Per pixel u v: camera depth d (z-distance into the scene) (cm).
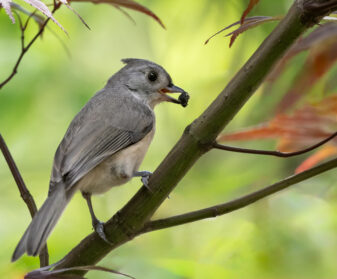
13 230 1146
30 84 1159
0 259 1034
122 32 1221
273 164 1147
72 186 718
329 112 694
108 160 789
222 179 1152
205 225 1106
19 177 645
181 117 1270
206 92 1238
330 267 1008
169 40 1216
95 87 1198
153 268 965
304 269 1009
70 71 1191
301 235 1041
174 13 1197
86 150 763
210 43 1199
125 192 1261
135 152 817
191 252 1049
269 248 1029
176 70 1241
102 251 624
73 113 1179
